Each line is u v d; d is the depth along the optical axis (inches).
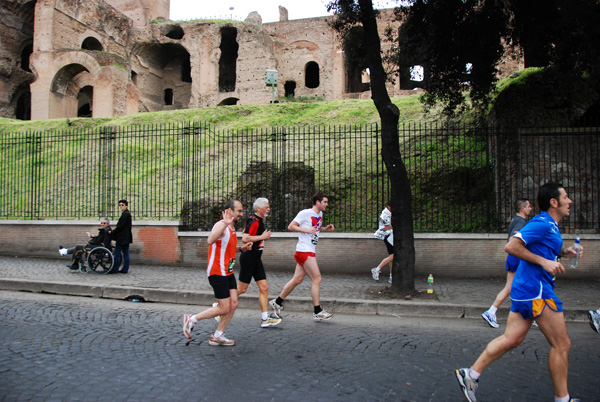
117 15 1600.6
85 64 1316.4
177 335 244.5
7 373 181.6
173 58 1887.3
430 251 419.5
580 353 222.1
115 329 254.5
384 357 212.1
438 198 529.3
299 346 228.1
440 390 172.1
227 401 158.6
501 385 177.9
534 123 445.1
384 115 348.5
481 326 280.1
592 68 394.0
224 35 1812.3
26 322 264.8
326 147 690.8
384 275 426.6
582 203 419.2
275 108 900.6
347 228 482.6
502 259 408.8
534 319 150.5
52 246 514.9
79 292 363.9
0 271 423.2
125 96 1363.2
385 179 582.6
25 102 1587.1
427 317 305.0
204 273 431.5
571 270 397.4
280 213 477.7
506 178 450.0
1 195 652.7
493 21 453.1
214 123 858.1
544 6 423.2
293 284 281.7
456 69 478.9
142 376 181.0
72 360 199.2
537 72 463.5
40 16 1353.3
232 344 226.7
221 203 510.0
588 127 428.5
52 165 724.0
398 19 482.0
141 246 484.4
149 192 631.2
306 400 160.7
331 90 1659.7
